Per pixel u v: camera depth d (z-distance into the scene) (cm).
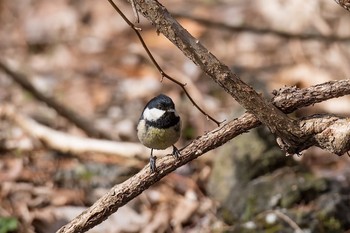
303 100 569
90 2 1727
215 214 991
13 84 1393
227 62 1477
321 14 1364
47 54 1562
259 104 563
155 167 610
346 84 562
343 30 1380
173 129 731
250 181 980
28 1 1772
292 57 1463
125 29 1603
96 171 1089
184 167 1098
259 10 1612
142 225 991
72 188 1063
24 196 1042
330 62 1398
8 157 1140
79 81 1432
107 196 621
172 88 1340
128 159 1093
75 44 1585
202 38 1572
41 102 1276
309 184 950
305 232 889
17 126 1191
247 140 997
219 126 609
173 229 988
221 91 1338
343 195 944
